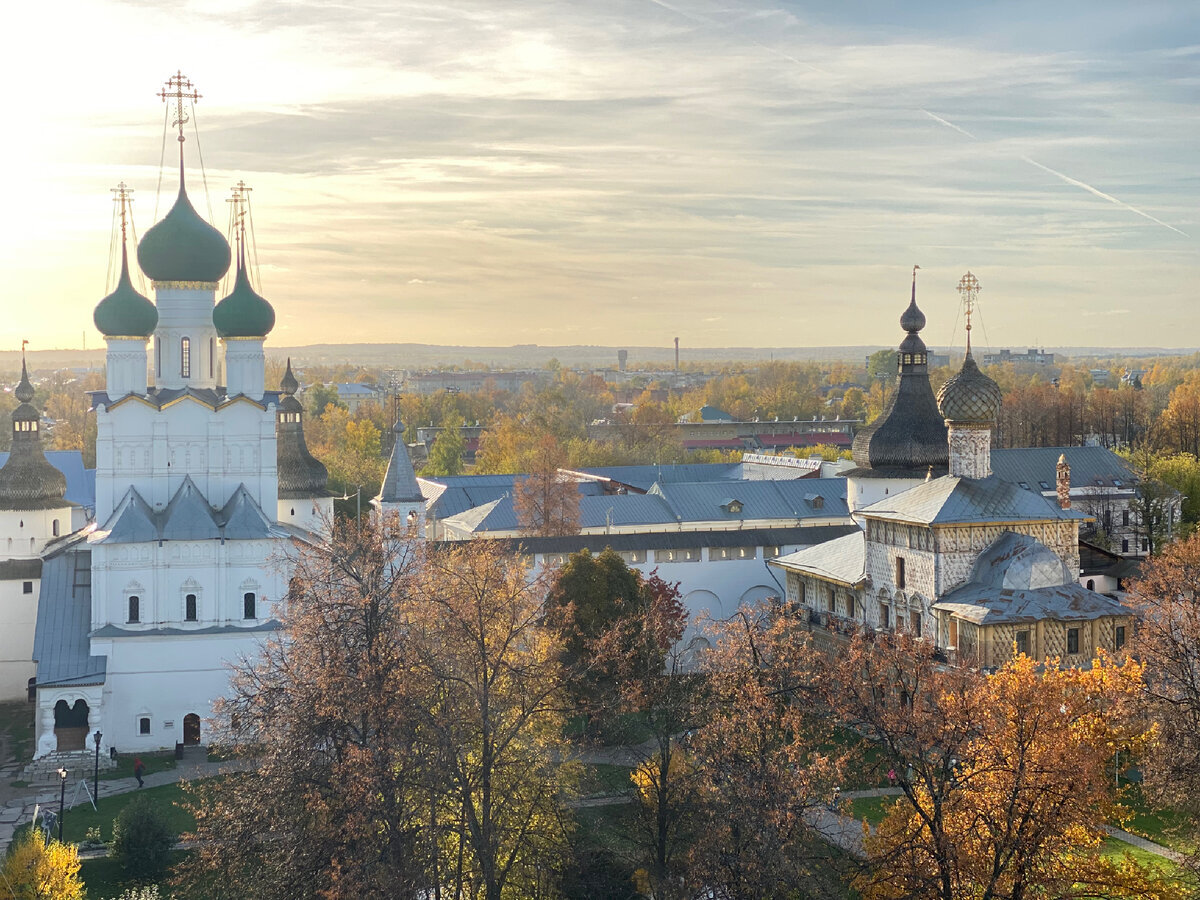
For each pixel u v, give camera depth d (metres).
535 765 59.69
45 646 96.00
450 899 55.41
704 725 61.22
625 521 133.25
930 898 50.88
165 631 96.81
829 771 55.69
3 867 57.78
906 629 87.88
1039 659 83.19
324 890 50.44
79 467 137.38
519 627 64.38
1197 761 63.62
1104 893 52.59
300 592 68.00
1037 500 91.00
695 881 53.47
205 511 99.25
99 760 92.44
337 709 55.28
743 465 177.38
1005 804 51.16
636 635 84.19
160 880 69.12
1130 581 100.94
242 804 55.53
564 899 60.28
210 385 109.56
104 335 104.44
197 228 107.00
